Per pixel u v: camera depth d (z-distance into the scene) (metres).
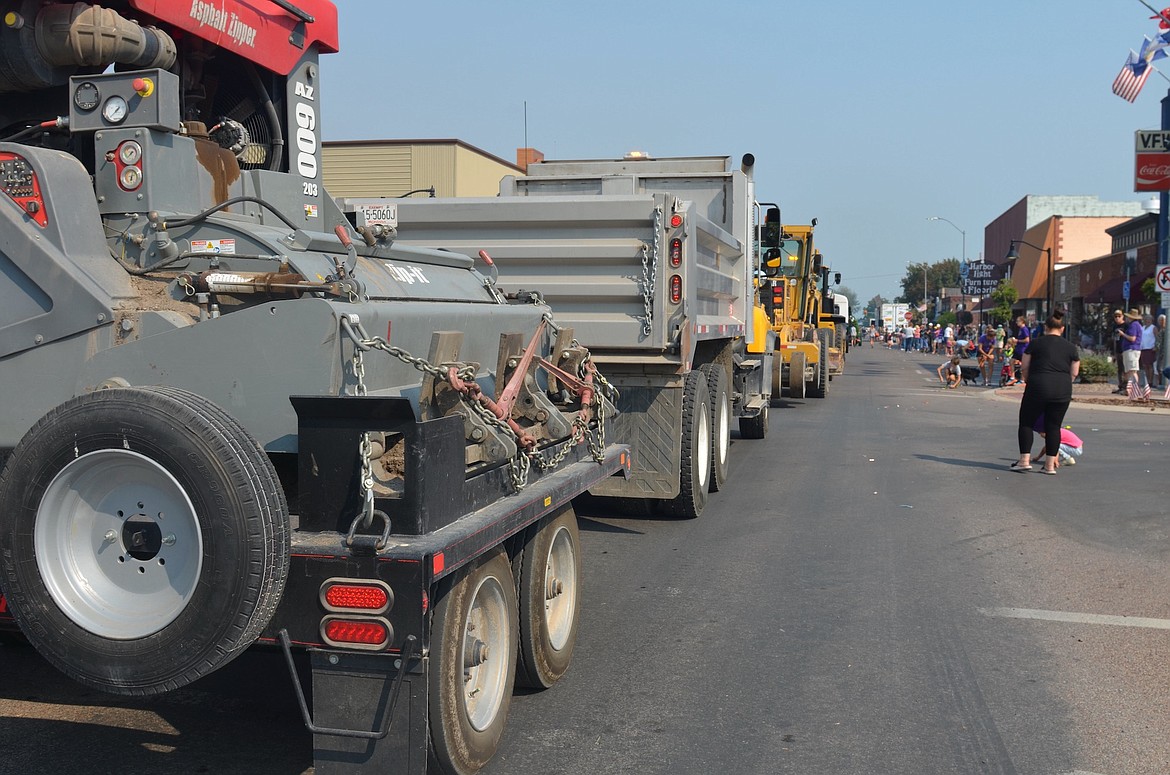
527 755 4.41
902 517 9.57
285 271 4.29
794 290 23.95
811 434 16.38
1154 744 4.56
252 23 5.63
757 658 5.68
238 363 3.84
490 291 6.11
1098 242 64.94
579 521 9.38
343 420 3.51
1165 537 8.72
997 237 91.44
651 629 6.21
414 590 3.32
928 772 4.28
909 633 6.14
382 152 23.72
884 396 25.14
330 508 3.52
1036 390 12.06
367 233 5.07
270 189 5.56
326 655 3.45
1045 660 5.66
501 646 4.34
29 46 4.71
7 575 3.41
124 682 3.32
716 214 11.72
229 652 3.24
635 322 8.52
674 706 4.98
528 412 4.93
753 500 10.44
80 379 4.03
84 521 3.42
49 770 4.17
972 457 13.60
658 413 9.01
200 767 4.23
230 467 3.22
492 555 4.23
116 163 4.48
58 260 4.05
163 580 3.36
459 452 3.83
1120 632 6.16
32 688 5.10
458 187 23.72
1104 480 11.69
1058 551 8.22
